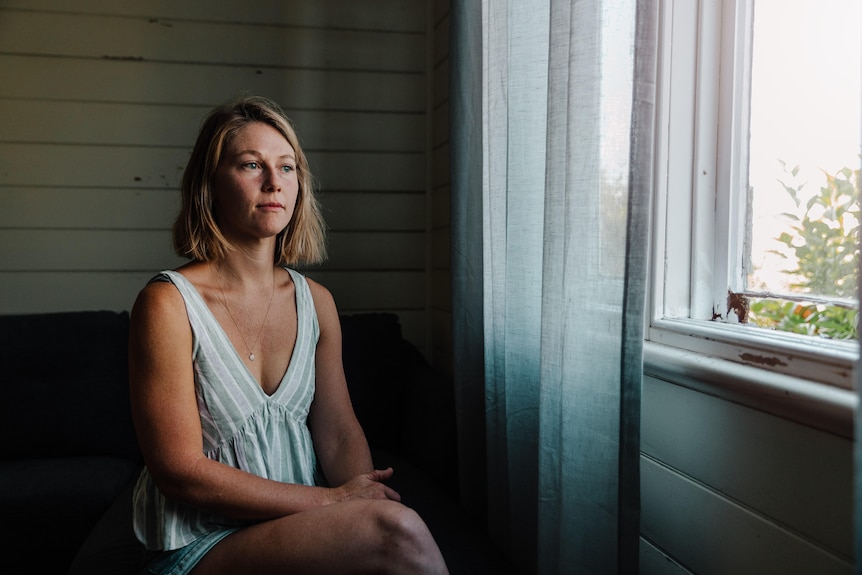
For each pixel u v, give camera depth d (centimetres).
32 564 189
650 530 145
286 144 141
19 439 209
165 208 262
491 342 168
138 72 258
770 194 134
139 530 131
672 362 129
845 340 112
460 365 186
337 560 120
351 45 274
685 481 132
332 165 276
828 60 122
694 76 146
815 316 122
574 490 126
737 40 140
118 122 257
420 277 285
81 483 192
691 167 146
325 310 159
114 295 260
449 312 259
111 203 258
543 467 135
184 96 262
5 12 247
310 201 155
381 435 231
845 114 118
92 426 214
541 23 148
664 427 138
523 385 155
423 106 281
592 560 124
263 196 135
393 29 277
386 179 280
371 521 121
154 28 258
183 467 122
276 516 126
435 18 274
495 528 169
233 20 264
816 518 101
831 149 121
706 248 146
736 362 121
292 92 271
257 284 143
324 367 159
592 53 120
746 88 140
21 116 250
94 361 221
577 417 125
